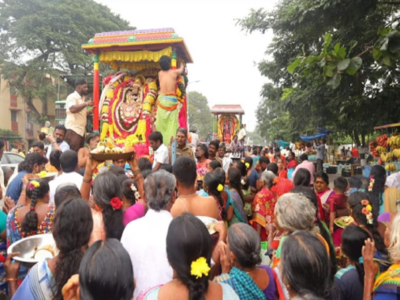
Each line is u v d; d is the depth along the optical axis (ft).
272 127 106.32
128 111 31.09
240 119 105.50
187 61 33.86
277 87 52.90
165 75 27.68
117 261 6.27
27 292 7.20
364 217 11.10
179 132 24.48
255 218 18.43
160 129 27.48
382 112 29.43
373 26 27.86
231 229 8.40
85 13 95.25
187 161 11.80
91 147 20.16
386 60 19.62
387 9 28.22
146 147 29.09
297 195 10.28
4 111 104.42
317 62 20.24
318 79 31.17
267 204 18.39
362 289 9.30
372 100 28.55
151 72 32.50
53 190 14.24
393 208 15.35
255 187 24.63
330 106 35.65
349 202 12.46
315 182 18.86
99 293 6.06
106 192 9.80
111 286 6.07
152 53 29.71
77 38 91.40
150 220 9.27
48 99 114.32
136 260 8.68
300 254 6.43
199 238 6.54
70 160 15.03
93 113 31.17
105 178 10.01
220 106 105.40
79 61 89.66
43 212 11.75
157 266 8.59
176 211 11.53
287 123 77.00
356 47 28.43
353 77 29.78
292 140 77.25
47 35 83.87
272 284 8.38
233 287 7.79
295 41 36.60
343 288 9.30
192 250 6.46
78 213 7.65
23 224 11.40
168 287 6.67
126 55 30.40
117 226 9.73
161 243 8.76
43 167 17.20
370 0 22.88
